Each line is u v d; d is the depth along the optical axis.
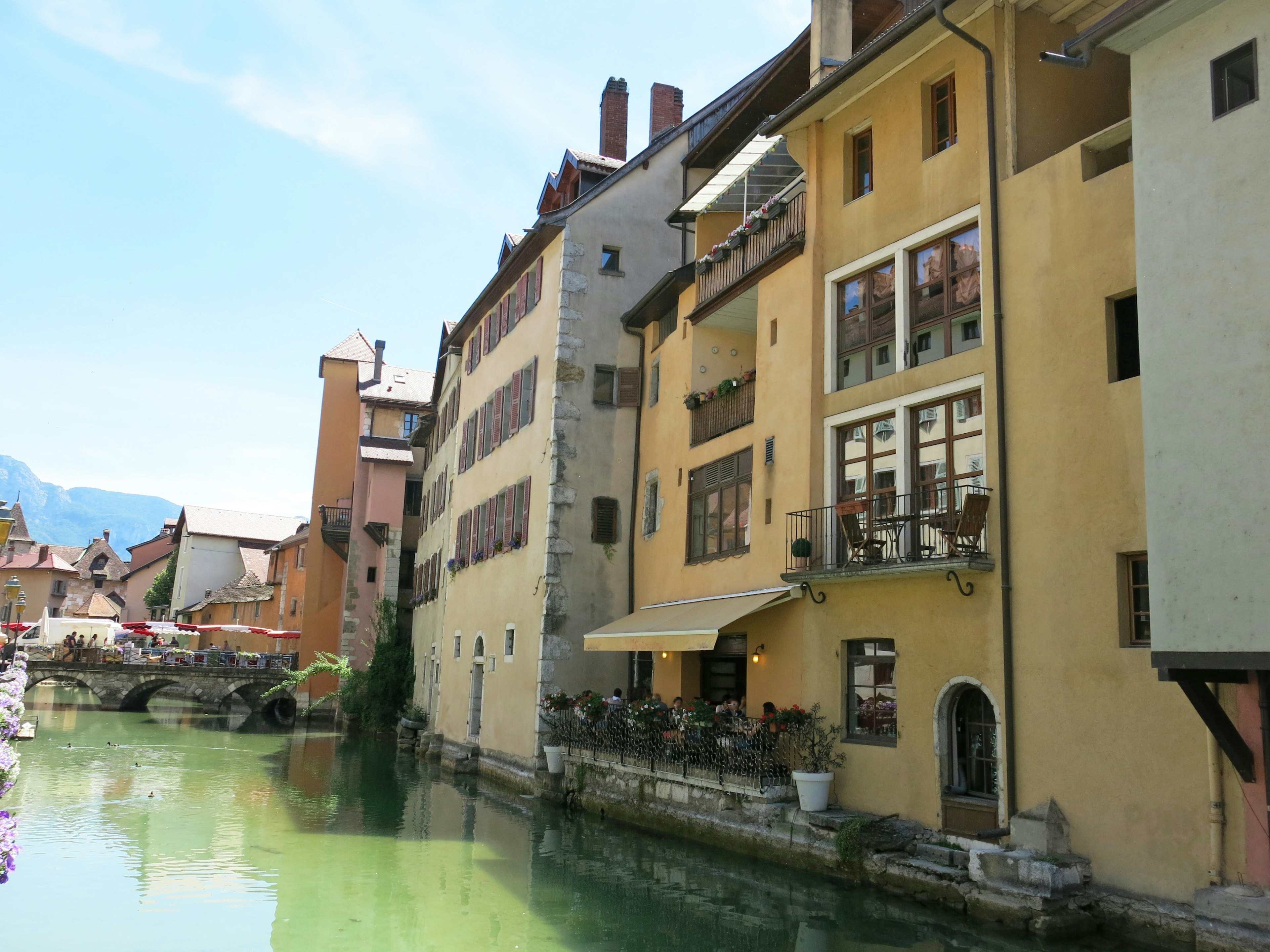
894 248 13.35
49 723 35.12
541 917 10.59
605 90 27.83
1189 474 8.59
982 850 10.20
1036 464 10.88
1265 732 8.05
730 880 12.15
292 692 42.53
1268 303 8.18
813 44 16.00
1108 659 9.83
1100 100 12.55
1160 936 8.87
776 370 15.39
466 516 28.05
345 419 44.03
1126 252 10.20
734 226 20.72
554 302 22.52
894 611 12.48
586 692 19.28
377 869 12.96
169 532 90.06
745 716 14.23
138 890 11.59
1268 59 8.41
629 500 21.84
